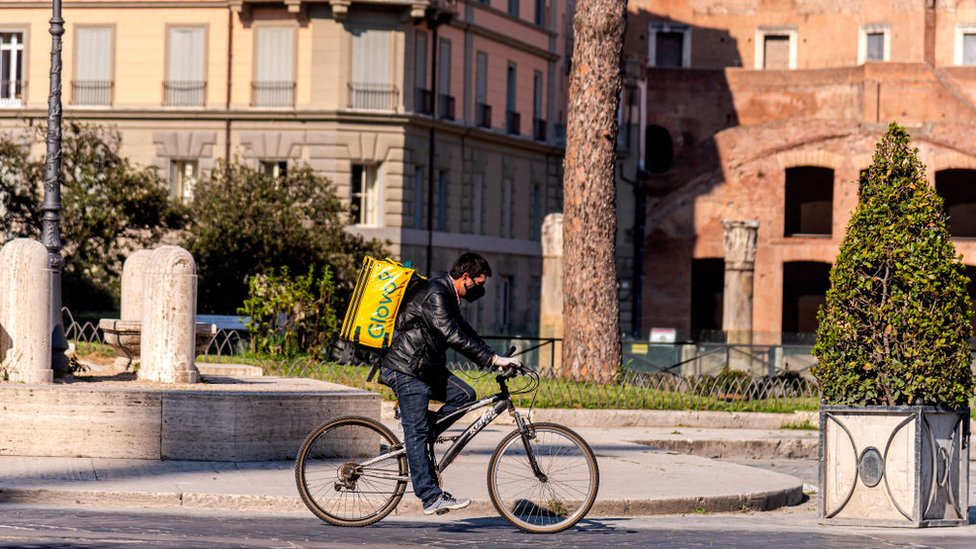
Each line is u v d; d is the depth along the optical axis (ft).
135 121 336.29
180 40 336.29
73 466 96.32
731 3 436.76
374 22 329.93
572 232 188.96
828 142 382.83
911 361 88.99
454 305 77.10
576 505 79.15
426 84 340.39
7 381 105.91
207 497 86.43
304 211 274.98
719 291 405.80
